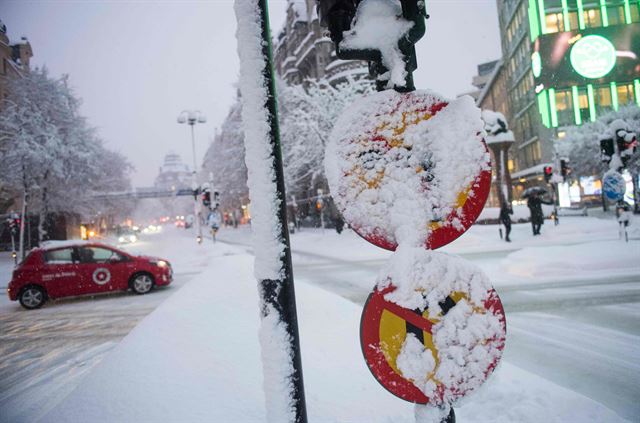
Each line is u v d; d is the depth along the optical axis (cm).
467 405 310
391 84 187
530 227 2164
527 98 4781
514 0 4794
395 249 175
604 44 3928
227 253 2148
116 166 4959
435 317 161
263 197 198
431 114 174
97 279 1105
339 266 1492
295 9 5831
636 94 3966
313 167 3056
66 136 3216
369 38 191
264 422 282
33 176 2936
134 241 4712
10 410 430
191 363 388
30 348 672
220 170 5581
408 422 280
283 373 191
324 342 442
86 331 766
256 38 201
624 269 940
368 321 164
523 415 292
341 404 309
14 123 2952
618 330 540
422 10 189
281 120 3412
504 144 2594
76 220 4475
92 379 358
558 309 659
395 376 162
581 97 4041
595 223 1950
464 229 169
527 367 432
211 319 526
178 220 11356
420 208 171
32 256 1085
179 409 302
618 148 1180
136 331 489
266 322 194
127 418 292
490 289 162
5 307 1112
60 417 296
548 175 2047
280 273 196
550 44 4019
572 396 319
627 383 383
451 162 170
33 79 3072
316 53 4838
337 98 2955
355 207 176
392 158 174
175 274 1570
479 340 160
